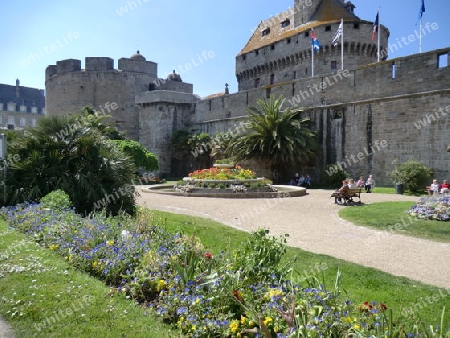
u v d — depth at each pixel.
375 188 24.38
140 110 44.41
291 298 3.74
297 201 17.31
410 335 3.17
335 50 39.25
